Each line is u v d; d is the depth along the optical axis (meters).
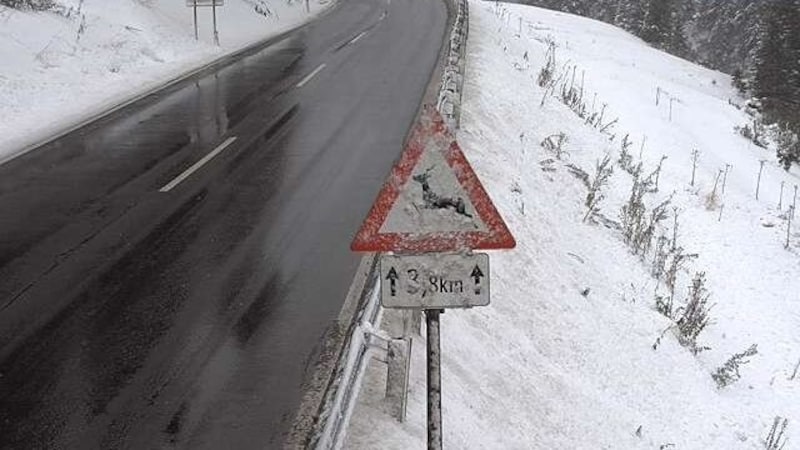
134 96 15.56
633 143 20.86
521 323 8.73
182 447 5.07
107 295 7.11
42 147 11.97
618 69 32.22
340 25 27.30
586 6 84.75
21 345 6.22
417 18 28.80
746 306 13.27
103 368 5.93
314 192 10.11
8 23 16.44
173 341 6.35
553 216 12.50
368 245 4.14
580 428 7.30
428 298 4.14
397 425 5.34
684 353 10.39
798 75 49.31
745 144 26.61
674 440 8.26
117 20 20.20
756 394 10.31
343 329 6.63
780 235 16.89
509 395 7.01
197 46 21.42
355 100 15.45
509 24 34.41
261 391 5.71
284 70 18.62
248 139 12.58
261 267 7.82
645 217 15.09
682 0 83.25
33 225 8.80
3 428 5.19
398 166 4.12
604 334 9.72
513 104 17.25
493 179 11.97
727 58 94.06
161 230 8.70
